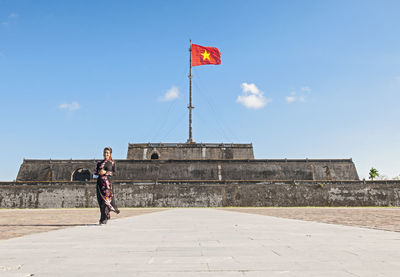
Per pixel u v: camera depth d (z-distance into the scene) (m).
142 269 3.25
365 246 4.81
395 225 9.60
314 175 49.69
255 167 50.22
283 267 3.33
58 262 3.61
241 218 12.83
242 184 43.75
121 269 3.25
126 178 49.09
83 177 50.50
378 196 42.69
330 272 3.10
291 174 49.66
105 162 9.28
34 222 11.53
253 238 5.82
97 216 16.78
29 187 42.47
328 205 42.56
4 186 42.38
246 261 3.65
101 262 3.61
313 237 5.98
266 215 16.12
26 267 3.34
